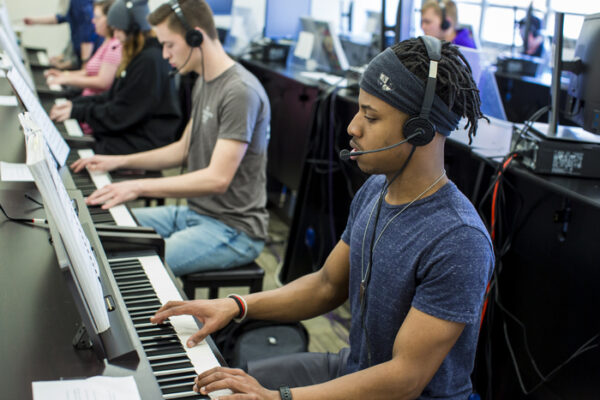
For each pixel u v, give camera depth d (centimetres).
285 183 358
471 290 110
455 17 324
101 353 105
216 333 196
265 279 303
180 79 423
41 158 95
